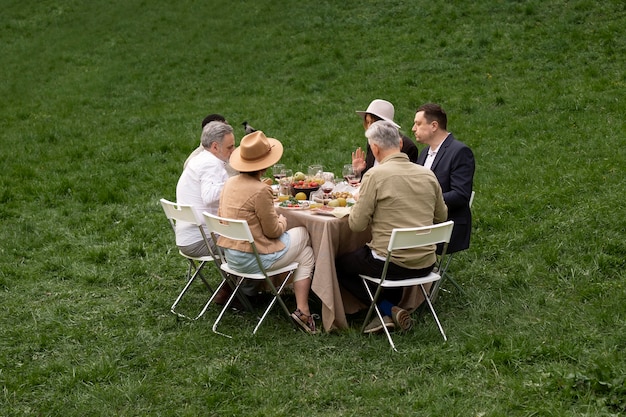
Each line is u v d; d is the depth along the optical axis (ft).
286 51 53.47
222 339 16.92
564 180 26.22
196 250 18.86
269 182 20.65
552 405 13.03
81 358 16.37
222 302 19.08
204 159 18.85
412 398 13.84
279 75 49.67
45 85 54.75
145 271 21.79
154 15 68.13
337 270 17.74
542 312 17.44
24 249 24.25
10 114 47.93
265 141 16.90
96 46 62.54
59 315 18.84
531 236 22.00
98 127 43.32
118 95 50.67
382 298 17.71
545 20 47.85
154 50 59.26
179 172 33.42
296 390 14.48
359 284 17.62
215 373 15.12
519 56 43.91
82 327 17.94
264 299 19.33
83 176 33.01
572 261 19.85
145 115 44.60
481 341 15.80
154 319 18.38
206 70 53.26
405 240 15.55
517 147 31.48
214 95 48.01
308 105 42.55
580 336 15.62
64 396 14.75
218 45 57.62
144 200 29.45
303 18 59.11
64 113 47.32
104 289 20.75
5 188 31.53
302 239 17.33
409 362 15.31
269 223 16.61
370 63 47.85
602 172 26.37
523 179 27.40
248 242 16.58
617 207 22.68
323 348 16.21
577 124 32.73
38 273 22.04
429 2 55.52
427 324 17.20
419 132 18.69
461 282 19.77
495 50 45.47
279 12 62.08
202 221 18.84
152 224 26.18
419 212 16.29
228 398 14.25
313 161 33.40
